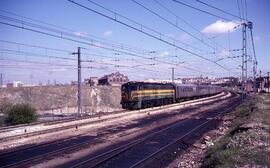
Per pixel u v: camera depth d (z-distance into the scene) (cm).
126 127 2939
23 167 1523
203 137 2455
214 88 9850
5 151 1880
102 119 3397
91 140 2217
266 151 1533
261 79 12119
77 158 1717
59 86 8619
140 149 1978
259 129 2141
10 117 3659
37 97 7794
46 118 4788
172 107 5378
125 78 12850
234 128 2523
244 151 1538
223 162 1410
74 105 7981
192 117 3812
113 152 1867
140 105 4794
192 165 1606
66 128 2766
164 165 1623
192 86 7344
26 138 2292
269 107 3831
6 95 7469
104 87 8950
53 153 1794
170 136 2467
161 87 5581
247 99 6631
